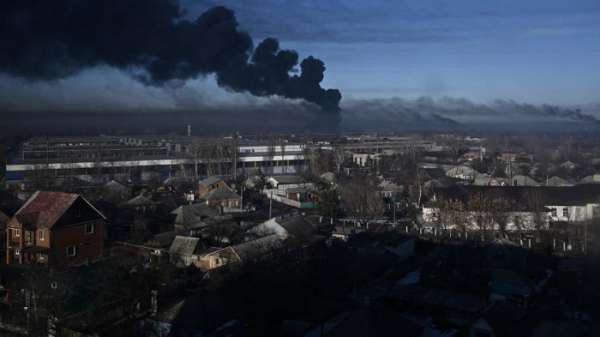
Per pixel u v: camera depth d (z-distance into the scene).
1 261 45.28
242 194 81.06
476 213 59.84
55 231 43.75
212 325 32.00
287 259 42.72
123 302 34.22
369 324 27.75
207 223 58.12
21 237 44.06
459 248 50.81
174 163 113.62
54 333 30.83
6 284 38.00
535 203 60.88
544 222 57.84
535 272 42.50
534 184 87.00
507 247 47.94
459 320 33.53
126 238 52.66
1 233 49.62
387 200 79.06
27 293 33.53
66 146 137.12
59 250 44.06
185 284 39.47
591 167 107.44
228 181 93.31
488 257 46.97
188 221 58.75
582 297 36.78
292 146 141.88
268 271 39.47
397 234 54.25
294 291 37.97
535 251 48.94
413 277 43.25
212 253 45.25
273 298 36.50
